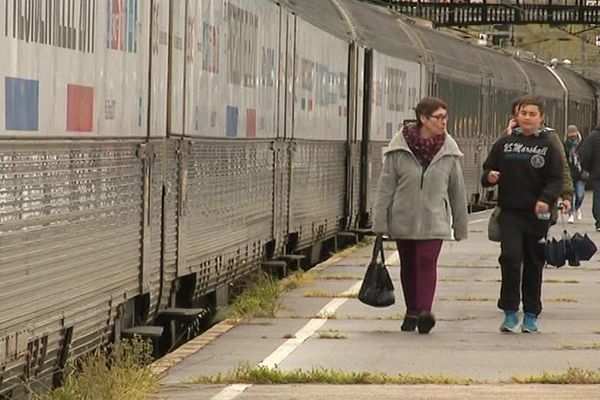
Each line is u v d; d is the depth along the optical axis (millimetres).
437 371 36062
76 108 32438
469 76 118062
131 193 37281
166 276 41281
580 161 91312
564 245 43625
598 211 90750
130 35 36938
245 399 31406
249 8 52531
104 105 34625
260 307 47719
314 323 45531
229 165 49688
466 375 35469
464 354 39156
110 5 35031
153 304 40406
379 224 42844
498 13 192375
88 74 33344
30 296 29422
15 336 28609
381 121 86812
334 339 41906
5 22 27734
